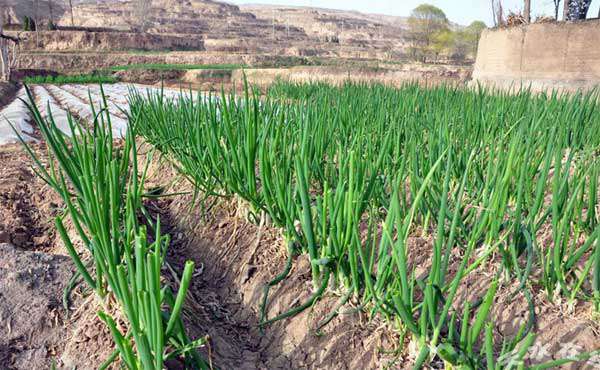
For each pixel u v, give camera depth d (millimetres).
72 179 2170
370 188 2080
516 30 9867
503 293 2258
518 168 2488
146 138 4605
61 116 9523
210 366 1874
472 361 1612
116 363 1912
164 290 1644
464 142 3002
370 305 2186
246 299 2682
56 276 2543
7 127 7617
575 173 2381
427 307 1849
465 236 2441
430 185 2566
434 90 6020
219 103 3344
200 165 3045
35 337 2203
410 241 2689
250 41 70312
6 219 3674
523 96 4445
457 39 54594
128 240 1814
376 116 3824
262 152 2445
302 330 2311
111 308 2143
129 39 53750
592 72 8859
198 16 99938
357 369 2084
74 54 42531
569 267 2109
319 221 2322
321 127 2740
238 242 3016
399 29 123875
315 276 2338
